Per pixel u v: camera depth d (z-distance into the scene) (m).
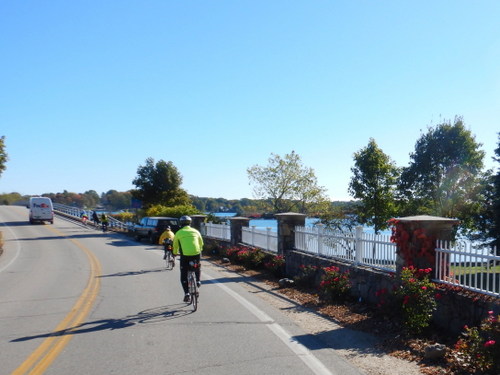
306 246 12.69
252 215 31.42
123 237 31.52
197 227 25.92
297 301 9.66
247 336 6.77
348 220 21.67
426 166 20.33
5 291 10.95
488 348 4.99
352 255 10.27
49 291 10.84
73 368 5.36
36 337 6.73
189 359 5.67
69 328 7.25
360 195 20.22
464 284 6.80
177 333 6.93
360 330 7.16
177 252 8.92
